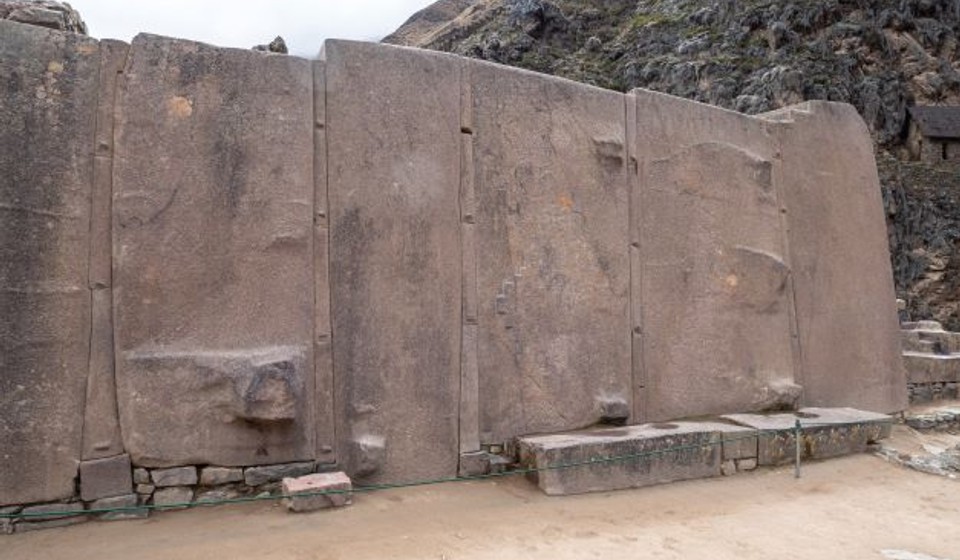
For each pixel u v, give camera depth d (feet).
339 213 15.70
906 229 73.36
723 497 16.66
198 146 14.42
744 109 78.02
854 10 85.66
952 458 20.36
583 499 15.92
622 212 19.69
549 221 18.42
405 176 16.51
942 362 29.78
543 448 16.12
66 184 13.38
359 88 16.25
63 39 13.61
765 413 21.34
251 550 12.13
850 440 20.58
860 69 82.74
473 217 17.30
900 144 81.97
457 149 17.26
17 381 12.76
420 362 16.20
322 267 15.38
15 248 12.89
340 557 12.06
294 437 14.64
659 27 94.94
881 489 17.95
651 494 16.57
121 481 13.39
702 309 20.81
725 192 21.84
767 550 13.62
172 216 14.06
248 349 14.40
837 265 24.35
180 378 13.76
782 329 22.38
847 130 25.64
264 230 14.83
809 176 24.17
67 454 13.04
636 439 17.11
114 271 13.58
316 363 15.11
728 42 86.48
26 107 13.17
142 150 13.96
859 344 24.49
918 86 83.56
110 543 12.28
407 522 13.82
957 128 79.66
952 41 85.05
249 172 14.83
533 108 18.53
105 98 13.84
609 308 19.11
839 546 14.03
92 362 13.34
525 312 17.80
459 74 17.53
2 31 13.14
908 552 13.91
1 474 12.57
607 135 19.63
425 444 16.05
